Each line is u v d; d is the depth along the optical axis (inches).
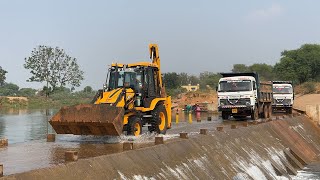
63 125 566.6
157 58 739.4
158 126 662.5
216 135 622.8
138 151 429.7
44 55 2664.9
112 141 578.6
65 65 2728.8
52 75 2694.4
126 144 450.0
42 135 848.9
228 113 1057.5
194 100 2359.7
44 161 407.5
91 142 573.6
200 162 512.7
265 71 3934.5
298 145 930.1
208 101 2294.5
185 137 554.6
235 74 1071.6
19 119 1390.3
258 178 594.6
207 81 3629.4
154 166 429.7
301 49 3491.6
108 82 663.1
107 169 368.8
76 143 564.1
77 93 2822.3
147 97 653.9
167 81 3339.1
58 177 320.5
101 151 474.3
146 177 402.3
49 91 2721.5
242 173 564.7
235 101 1016.2
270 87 1238.9
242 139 697.0
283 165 733.9
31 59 2647.6
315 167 798.5
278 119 1002.1
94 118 547.8
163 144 482.0
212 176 500.4
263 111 1151.6
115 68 665.6
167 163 456.1
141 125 633.6
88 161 358.9
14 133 896.3
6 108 2353.6
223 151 592.1
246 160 624.4
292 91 1443.2
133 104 617.6
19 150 494.3
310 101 1980.8
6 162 400.8
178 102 2378.2
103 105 555.8
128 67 663.8
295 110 1476.4
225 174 528.7
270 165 684.7
